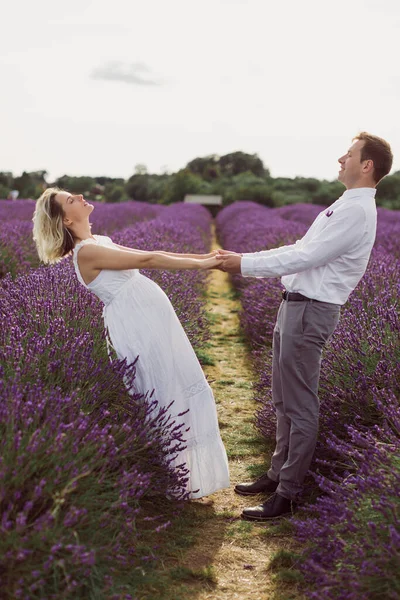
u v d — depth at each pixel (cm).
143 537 244
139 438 251
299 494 273
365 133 257
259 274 260
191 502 288
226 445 356
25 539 179
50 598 184
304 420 269
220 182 5081
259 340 548
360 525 209
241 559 240
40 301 337
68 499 207
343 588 196
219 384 473
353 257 257
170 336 281
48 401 232
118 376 268
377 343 312
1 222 1081
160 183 5884
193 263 265
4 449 200
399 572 190
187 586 220
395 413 252
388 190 3578
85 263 268
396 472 213
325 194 3525
